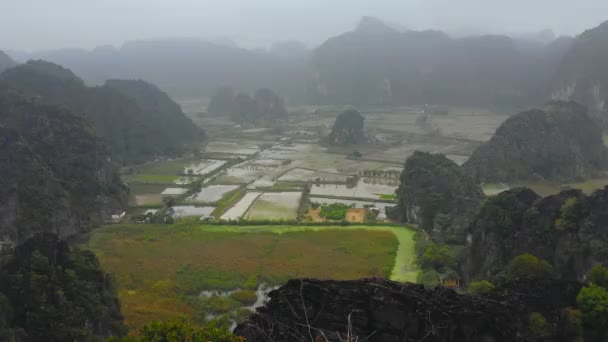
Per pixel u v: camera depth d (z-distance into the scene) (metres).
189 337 36.53
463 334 39.66
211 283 82.44
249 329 40.91
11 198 100.62
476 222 82.31
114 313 66.25
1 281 58.88
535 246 73.75
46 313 56.22
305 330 40.84
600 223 70.50
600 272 56.56
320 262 90.38
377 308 41.09
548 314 44.47
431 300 41.66
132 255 94.94
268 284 82.31
